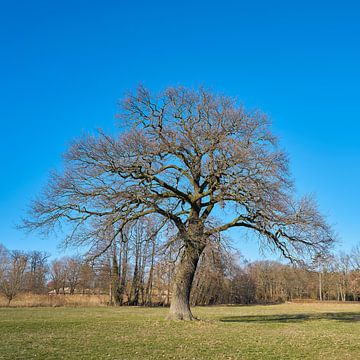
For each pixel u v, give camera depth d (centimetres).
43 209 2292
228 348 1542
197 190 2455
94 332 1948
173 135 2384
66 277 7431
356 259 9312
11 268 5372
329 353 1493
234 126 2384
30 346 1513
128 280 6153
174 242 2186
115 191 2236
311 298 9631
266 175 2212
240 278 7344
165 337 1792
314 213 2359
